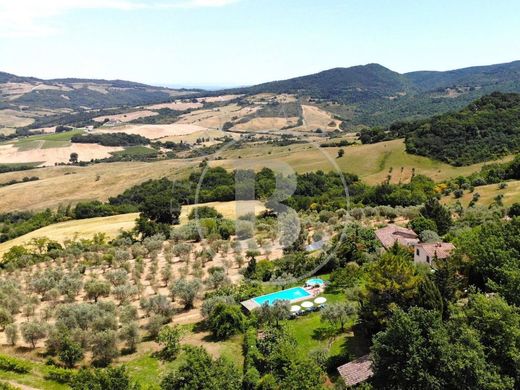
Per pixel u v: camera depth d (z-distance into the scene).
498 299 32.44
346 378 32.97
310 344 40.41
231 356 40.03
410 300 37.59
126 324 44.53
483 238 46.91
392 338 30.59
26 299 53.97
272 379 32.44
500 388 27.88
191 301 51.75
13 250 77.81
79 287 57.72
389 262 39.75
